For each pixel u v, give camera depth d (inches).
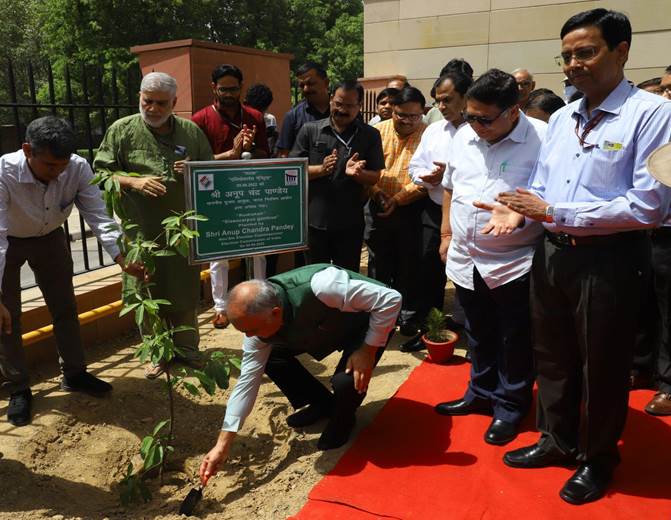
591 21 90.4
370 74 450.9
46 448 132.3
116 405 150.9
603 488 107.3
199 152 155.6
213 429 149.3
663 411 135.9
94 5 946.1
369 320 120.4
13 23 1230.3
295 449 131.9
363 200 180.9
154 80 142.0
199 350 180.4
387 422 136.6
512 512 104.0
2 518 109.5
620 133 91.8
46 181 131.2
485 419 136.4
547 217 95.6
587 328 99.4
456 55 416.2
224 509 116.6
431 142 166.7
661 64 352.8
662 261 131.8
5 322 120.3
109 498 125.0
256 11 1256.2
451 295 233.6
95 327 184.2
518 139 117.3
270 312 105.6
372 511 105.3
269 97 242.8
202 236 136.3
